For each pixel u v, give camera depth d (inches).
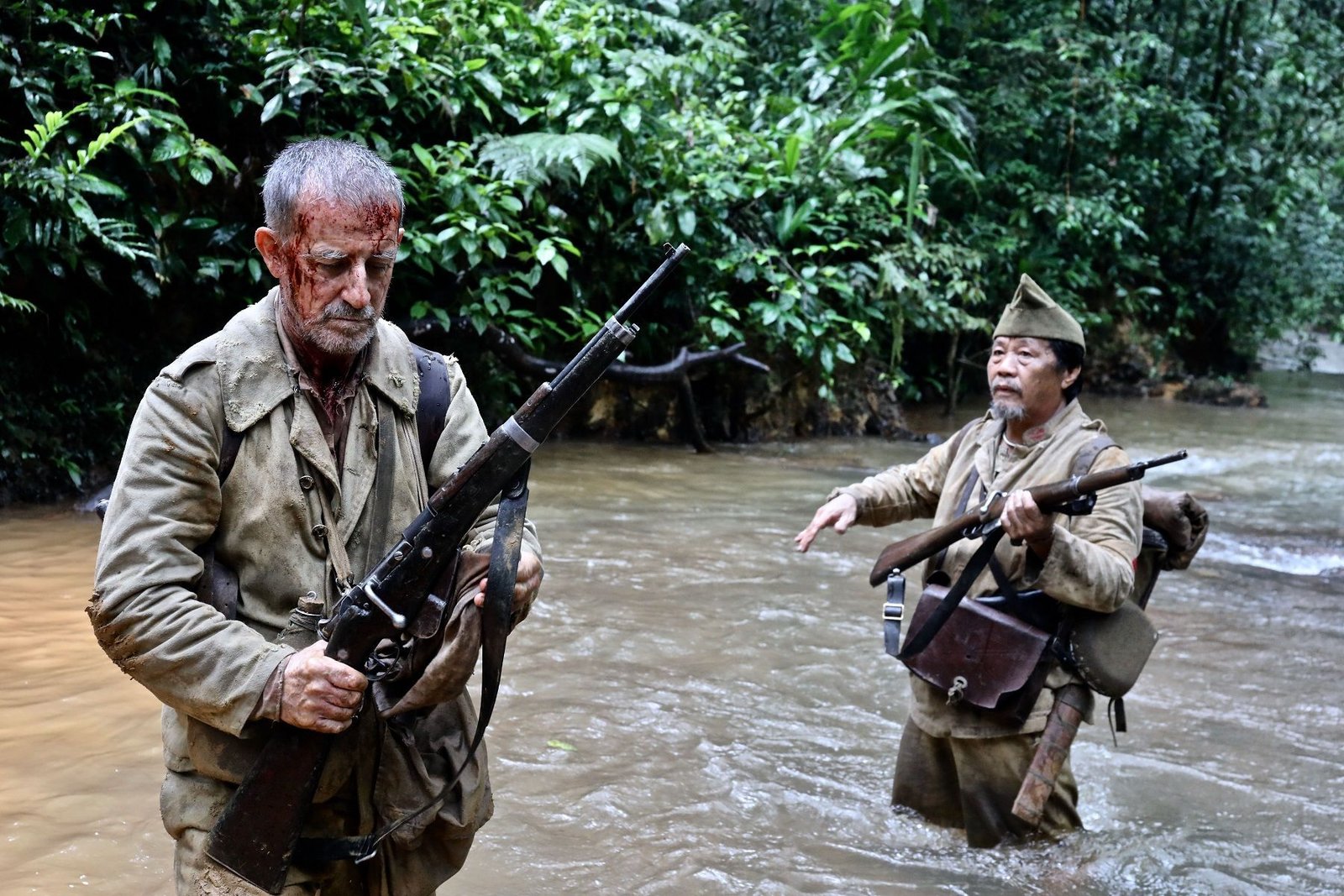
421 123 331.3
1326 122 641.6
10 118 255.3
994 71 534.6
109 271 268.2
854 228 420.8
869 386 419.8
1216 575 250.8
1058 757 123.7
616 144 343.0
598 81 340.8
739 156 378.3
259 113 291.9
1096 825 136.0
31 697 150.0
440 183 307.1
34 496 252.7
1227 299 654.5
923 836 132.0
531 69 343.0
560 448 356.2
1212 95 627.5
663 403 379.6
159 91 268.2
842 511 140.3
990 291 518.3
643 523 264.7
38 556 213.5
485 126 345.1
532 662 176.4
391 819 78.2
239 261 284.0
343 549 78.0
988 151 537.0
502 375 350.6
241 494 76.4
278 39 290.2
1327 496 337.4
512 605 74.2
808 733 157.8
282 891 75.9
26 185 233.6
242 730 73.3
